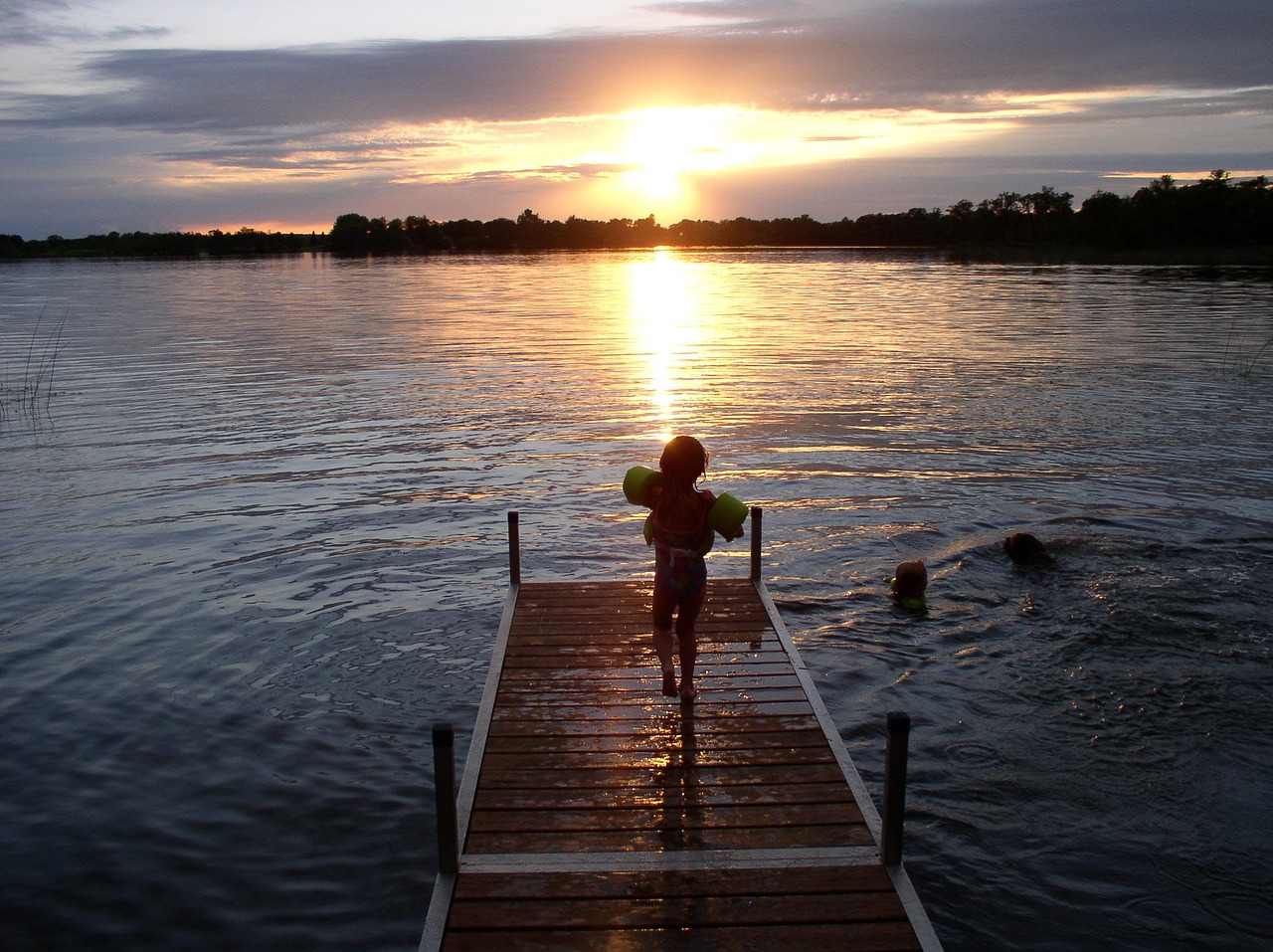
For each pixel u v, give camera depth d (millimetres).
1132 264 88625
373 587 10195
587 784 5680
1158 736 7160
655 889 4758
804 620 9258
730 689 6867
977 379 23422
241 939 5195
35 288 66062
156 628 9164
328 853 5895
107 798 6449
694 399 21000
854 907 4641
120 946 5148
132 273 92812
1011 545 10781
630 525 12273
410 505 13125
